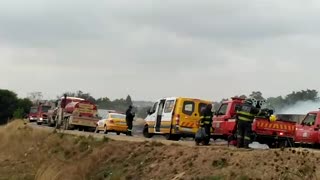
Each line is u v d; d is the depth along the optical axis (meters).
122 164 17.58
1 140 28.11
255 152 13.98
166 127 26.66
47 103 54.06
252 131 21.00
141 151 17.84
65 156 21.75
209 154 14.86
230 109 22.33
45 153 23.52
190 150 15.83
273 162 13.28
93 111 37.91
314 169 12.80
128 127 30.66
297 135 24.61
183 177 14.20
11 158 25.12
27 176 21.23
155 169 15.82
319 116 23.88
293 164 13.02
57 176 18.83
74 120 37.28
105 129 34.62
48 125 46.12
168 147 17.03
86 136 23.55
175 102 26.30
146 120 29.08
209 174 13.77
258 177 12.86
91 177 17.98
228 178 13.19
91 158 19.19
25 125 30.69
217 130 22.78
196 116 26.02
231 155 14.24
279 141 21.36
